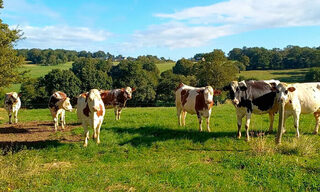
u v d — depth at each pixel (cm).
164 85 5691
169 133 1193
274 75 7919
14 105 1673
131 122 1529
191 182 630
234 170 721
